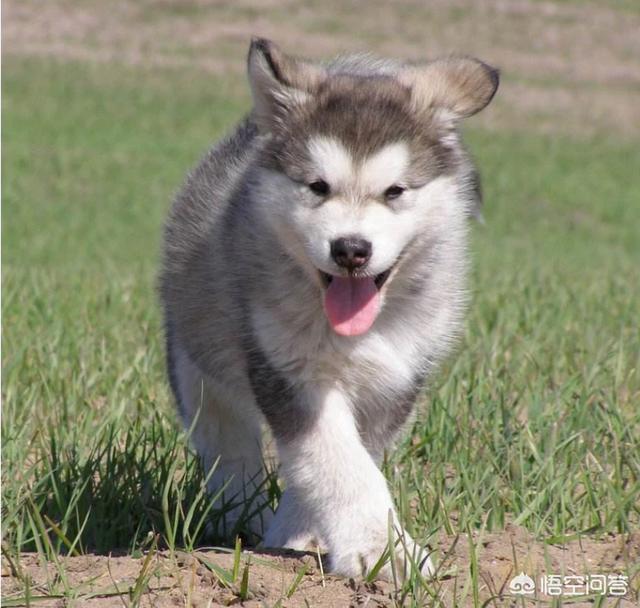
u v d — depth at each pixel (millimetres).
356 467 9711
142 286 24688
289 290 10133
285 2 101438
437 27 97062
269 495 11430
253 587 8992
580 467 11586
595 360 15281
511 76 87312
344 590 9094
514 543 10102
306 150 10133
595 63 91688
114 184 59375
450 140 10648
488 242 50969
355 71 11578
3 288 22938
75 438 12156
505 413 12492
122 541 10562
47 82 77625
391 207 10078
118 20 93688
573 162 69250
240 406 11648
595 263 43438
